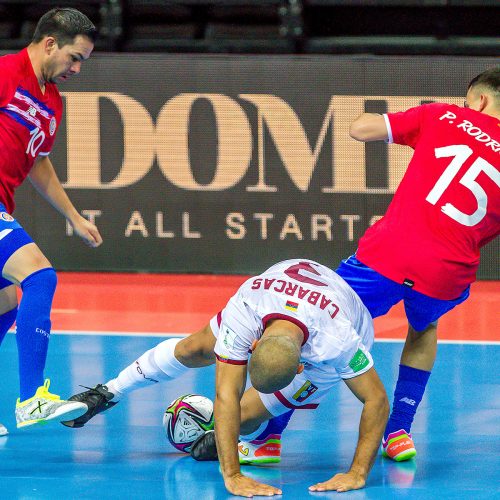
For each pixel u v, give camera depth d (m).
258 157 37.94
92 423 22.50
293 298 17.45
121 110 38.19
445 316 32.81
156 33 40.56
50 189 22.22
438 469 19.67
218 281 37.81
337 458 20.38
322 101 37.47
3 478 19.20
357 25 40.38
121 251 39.03
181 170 38.34
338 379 18.52
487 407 23.56
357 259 19.94
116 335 30.17
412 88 37.06
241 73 37.66
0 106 19.89
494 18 39.69
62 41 19.84
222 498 18.06
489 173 19.48
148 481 18.98
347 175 37.62
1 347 29.00
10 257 19.45
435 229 19.53
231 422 17.75
